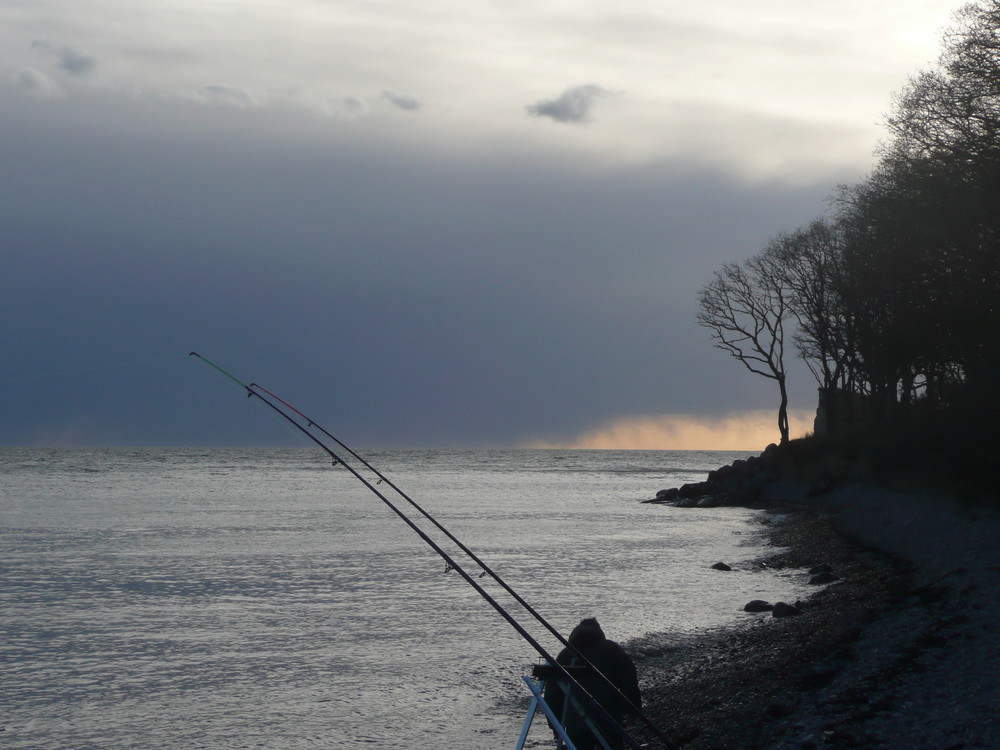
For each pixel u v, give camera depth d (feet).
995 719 31.91
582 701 25.86
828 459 196.65
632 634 60.59
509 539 128.36
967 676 38.11
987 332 104.83
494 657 55.57
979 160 97.86
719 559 104.47
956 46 100.99
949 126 104.01
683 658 53.36
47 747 39.91
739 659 50.31
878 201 115.44
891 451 144.77
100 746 39.96
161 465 453.17
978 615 50.34
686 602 73.72
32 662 54.49
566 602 74.38
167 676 51.16
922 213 105.19
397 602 75.25
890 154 115.75
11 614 69.82
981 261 100.94
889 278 114.52
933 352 119.96
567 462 643.45
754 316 243.60
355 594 79.51
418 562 101.76
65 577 89.81
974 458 102.73
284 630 63.82
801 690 40.50
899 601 59.77
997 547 76.79
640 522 158.81
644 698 44.55
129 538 127.24
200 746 39.68
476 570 94.58
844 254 170.40
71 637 61.57
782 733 34.30
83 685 49.52
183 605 73.97
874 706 35.81
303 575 91.50
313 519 160.97
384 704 45.52
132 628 64.54
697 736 36.11
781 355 244.63
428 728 41.68
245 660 54.90
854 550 98.84
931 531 96.84
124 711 44.75
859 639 49.37
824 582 80.59
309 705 45.47
